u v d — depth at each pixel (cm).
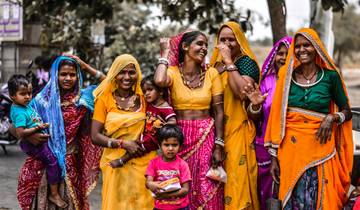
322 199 442
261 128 498
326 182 443
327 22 902
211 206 461
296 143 446
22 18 1227
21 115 468
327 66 447
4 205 668
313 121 443
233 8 1078
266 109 497
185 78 463
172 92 463
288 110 452
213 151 461
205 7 995
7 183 788
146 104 466
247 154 473
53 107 475
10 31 1248
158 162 449
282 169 453
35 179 480
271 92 509
